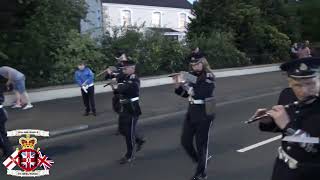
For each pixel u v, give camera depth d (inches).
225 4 1045.8
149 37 829.2
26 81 644.1
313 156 141.9
